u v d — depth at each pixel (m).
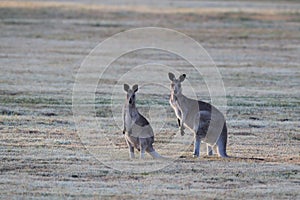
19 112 60.81
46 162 43.16
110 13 135.00
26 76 80.75
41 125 55.47
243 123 58.03
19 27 117.12
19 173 40.38
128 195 36.38
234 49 104.56
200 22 127.25
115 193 36.72
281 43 110.56
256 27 123.88
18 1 146.12
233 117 60.69
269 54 101.31
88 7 142.25
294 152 47.84
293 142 51.28
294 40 113.31
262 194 37.00
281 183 39.25
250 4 156.88
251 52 102.62
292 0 167.62
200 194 36.78
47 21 123.44
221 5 153.12
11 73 82.38
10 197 35.53
